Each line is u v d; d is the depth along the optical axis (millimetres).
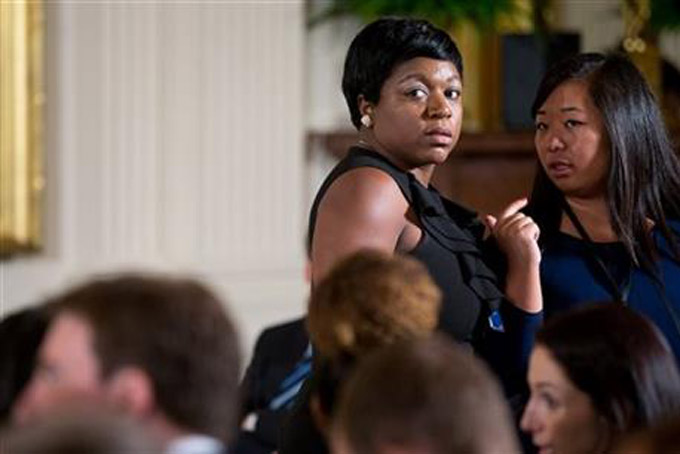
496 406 3715
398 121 6246
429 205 6191
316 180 13523
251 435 9398
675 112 13773
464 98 13773
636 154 6832
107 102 12344
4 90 11633
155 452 2977
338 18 13719
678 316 6770
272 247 13172
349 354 4855
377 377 3717
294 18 13211
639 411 5098
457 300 6148
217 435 3604
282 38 13141
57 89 12094
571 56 6961
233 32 12898
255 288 13055
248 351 12961
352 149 6359
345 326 4848
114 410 3129
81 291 3611
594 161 6824
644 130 6863
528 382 5723
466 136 13406
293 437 5660
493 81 13805
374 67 6281
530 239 6402
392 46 6262
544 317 6805
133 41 12445
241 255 13008
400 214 6133
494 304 6246
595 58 6918
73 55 12164
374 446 3662
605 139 6820
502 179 13656
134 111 12461
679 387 5211
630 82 6855
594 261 6828
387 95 6262
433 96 6254
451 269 6184
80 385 3533
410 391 3670
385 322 4832
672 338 6754
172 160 12656
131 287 3609
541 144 6938
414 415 3646
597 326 5172
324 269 6098
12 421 3779
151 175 12562
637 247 6816
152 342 3541
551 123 6898
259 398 9469
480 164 13609
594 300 6734
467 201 13586
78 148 12234
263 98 13070
